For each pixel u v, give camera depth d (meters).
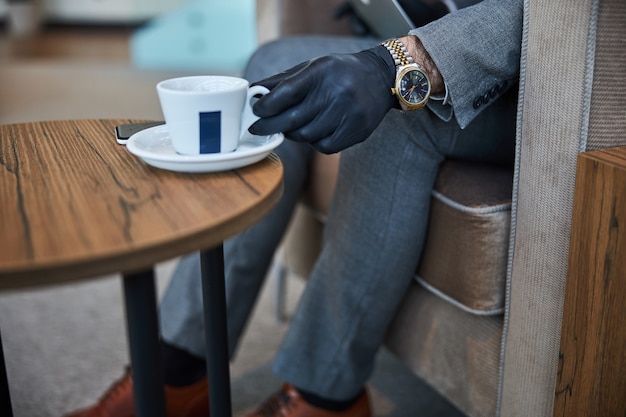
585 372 1.01
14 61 5.07
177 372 1.32
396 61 1.02
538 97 1.03
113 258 0.79
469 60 1.04
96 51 5.49
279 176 0.92
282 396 1.31
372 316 1.23
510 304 1.11
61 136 1.05
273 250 1.36
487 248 1.11
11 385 1.52
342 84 0.96
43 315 1.82
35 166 0.95
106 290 1.96
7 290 0.77
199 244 0.82
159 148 0.97
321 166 1.40
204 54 4.84
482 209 1.11
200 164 0.91
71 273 0.78
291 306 1.88
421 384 1.54
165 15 4.78
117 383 1.33
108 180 0.91
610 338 0.98
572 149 1.01
